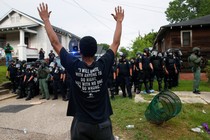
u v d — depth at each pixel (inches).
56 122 251.8
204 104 300.4
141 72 389.4
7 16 1033.5
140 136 197.0
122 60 370.3
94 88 85.8
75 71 85.9
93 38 89.3
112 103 323.0
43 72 404.8
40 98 410.9
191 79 633.6
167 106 214.4
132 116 246.5
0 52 841.5
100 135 85.7
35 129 228.5
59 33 1071.0
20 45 879.1
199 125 227.8
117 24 99.2
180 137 196.5
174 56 442.3
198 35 707.4
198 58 374.9
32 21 999.0
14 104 368.2
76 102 87.4
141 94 387.5
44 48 986.7
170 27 704.4
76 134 86.4
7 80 517.0
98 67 87.0
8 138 204.2
